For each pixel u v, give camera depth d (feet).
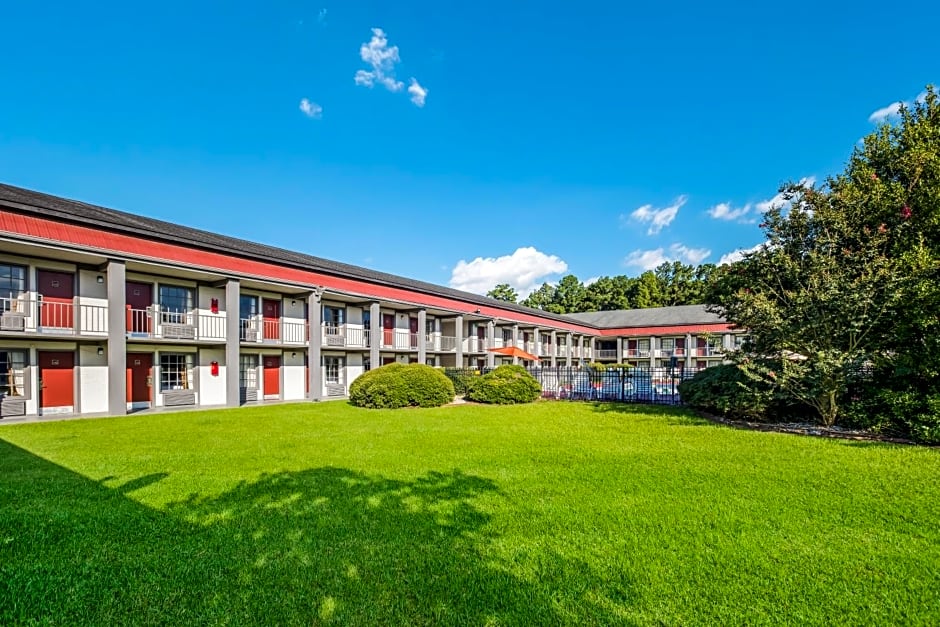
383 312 82.23
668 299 204.64
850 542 12.95
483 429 33.94
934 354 29.40
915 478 19.53
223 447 26.81
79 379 47.11
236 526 13.99
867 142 37.32
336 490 17.80
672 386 56.90
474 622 9.21
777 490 17.78
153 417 42.63
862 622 9.25
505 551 12.32
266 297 64.69
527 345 129.29
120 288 45.32
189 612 9.53
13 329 41.50
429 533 13.50
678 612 9.55
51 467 21.65
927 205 30.81
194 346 56.49
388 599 10.00
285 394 66.13
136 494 17.19
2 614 9.42
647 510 15.51
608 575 11.05
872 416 31.94
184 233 59.36
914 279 28.73
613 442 28.27
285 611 9.55
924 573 11.17
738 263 38.83
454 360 99.71
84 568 11.29
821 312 31.78
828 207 33.32
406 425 36.32
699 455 24.36
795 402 36.14
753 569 11.36
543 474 20.33
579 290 236.02
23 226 39.34
